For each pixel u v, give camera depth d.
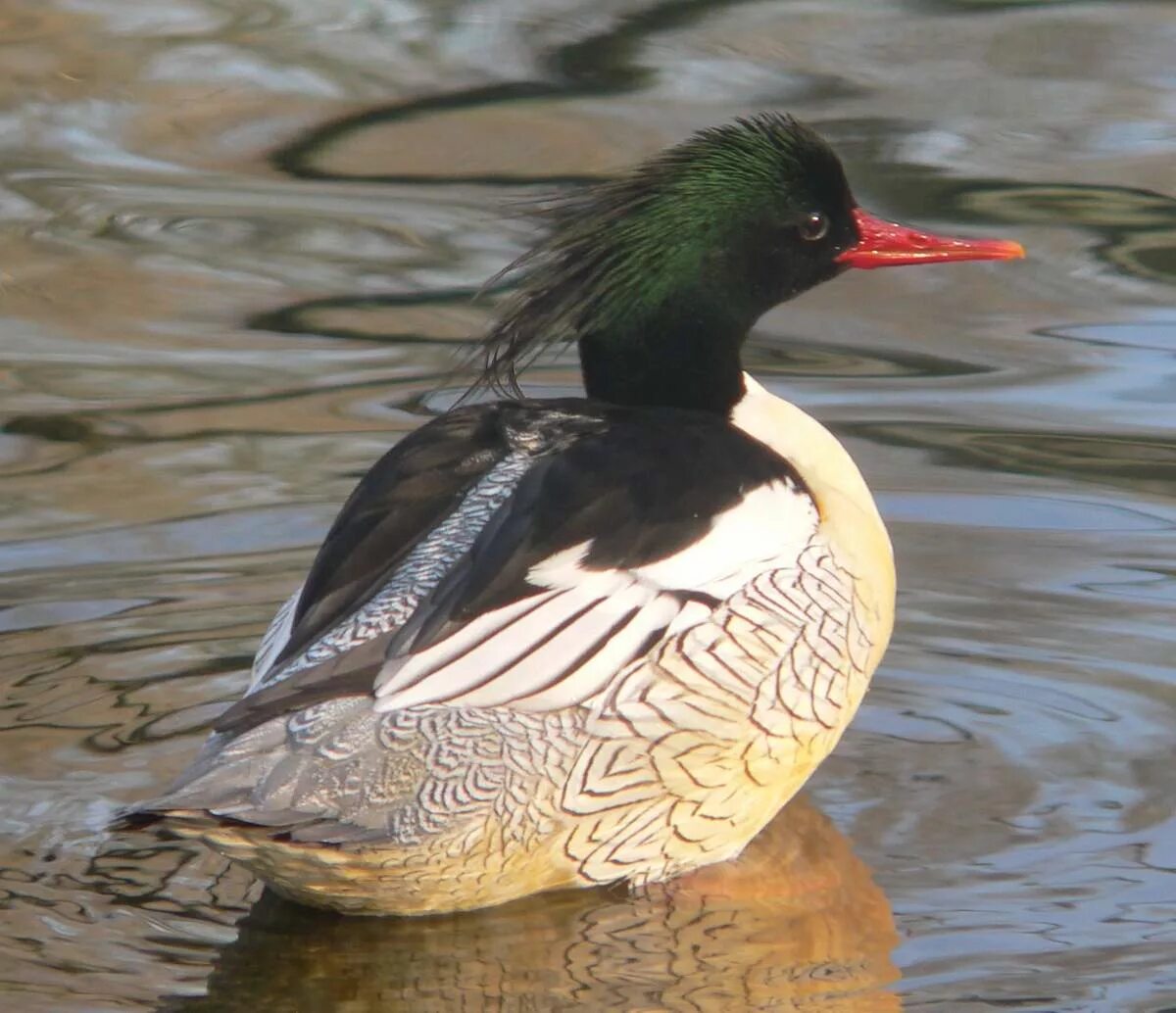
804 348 15.45
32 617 11.70
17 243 17.06
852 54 20.22
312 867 8.62
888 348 15.39
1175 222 16.75
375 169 18.28
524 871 8.99
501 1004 8.49
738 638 9.16
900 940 8.80
